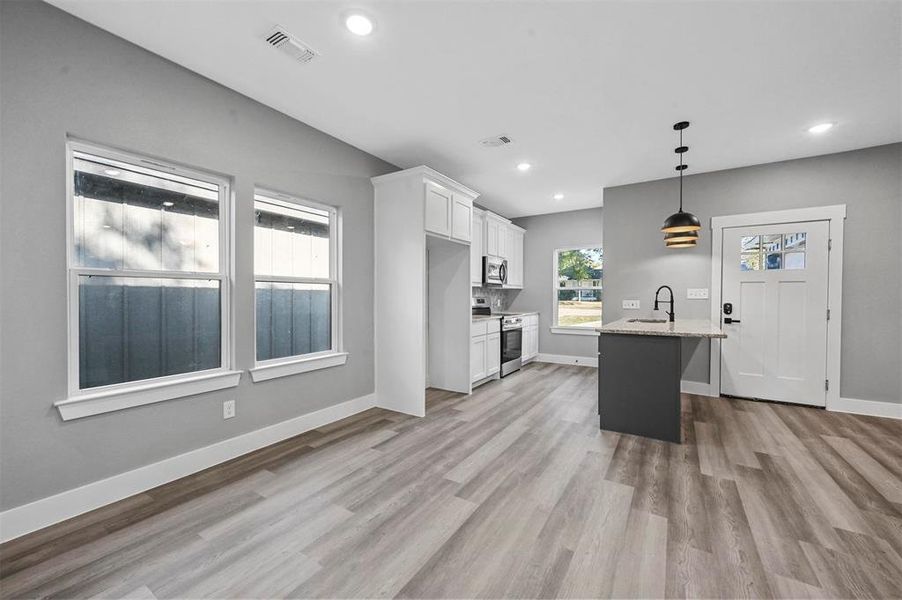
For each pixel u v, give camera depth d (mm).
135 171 2148
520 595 1358
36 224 1736
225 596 1358
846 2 1729
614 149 3488
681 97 2586
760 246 3859
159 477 2143
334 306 3318
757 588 1382
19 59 1680
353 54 2133
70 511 1824
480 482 2189
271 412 2756
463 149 3496
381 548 1621
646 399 2879
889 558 1535
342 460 2482
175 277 2277
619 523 1787
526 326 5812
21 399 1700
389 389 3594
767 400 3846
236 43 2035
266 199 2832
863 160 3439
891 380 3352
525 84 2436
